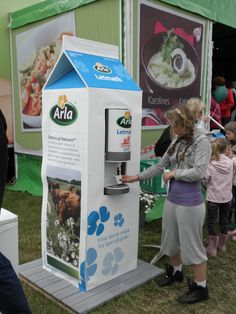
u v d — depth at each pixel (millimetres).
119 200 2785
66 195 2717
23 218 4512
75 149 2592
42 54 5328
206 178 3445
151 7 4168
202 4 4777
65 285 2783
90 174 2539
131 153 2816
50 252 2949
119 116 2562
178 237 2676
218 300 2738
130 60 4023
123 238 2893
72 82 2635
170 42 4469
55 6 4895
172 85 4590
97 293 2686
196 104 2533
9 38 5926
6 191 5859
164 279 2916
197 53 4887
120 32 4008
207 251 3531
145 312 2557
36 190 5703
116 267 2887
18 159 6160
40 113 5547
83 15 4516
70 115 2592
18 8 5961
